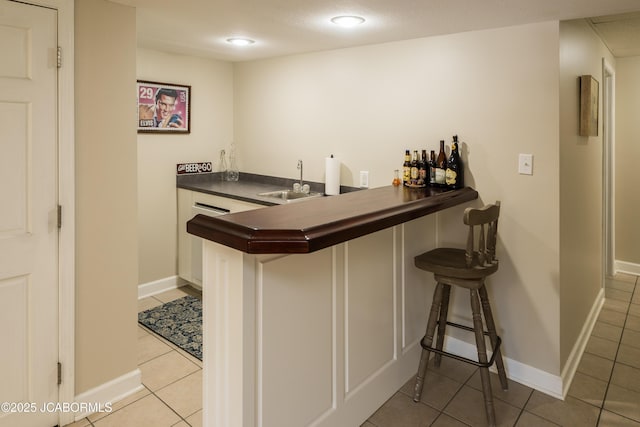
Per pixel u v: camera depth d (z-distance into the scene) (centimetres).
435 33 256
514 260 246
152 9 222
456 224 263
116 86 214
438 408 222
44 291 195
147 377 250
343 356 194
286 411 166
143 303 357
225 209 339
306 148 349
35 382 195
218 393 157
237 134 412
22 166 184
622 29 298
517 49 233
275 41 295
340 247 187
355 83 308
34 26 183
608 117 407
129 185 223
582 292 288
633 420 213
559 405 226
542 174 231
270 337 156
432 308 224
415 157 269
